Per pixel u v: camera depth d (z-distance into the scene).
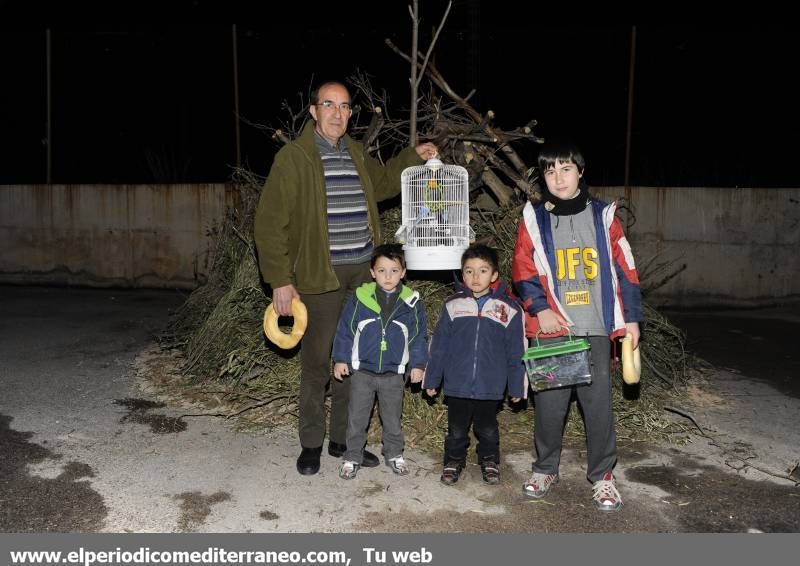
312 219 3.77
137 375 5.57
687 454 4.27
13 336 6.70
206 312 6.09
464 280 3.87
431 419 4.51
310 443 3.96
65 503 3.60
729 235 8.05
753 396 5.28
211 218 8.68
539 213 3.56
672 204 8.06
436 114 5.36
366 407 3.90
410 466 4.06
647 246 8.12
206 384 5.25
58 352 6.19
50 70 9.17
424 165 4.23
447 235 4.21
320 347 3.89
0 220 9.09
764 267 8.07
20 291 8.79
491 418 3.88
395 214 5.23
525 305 3.55
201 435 4.46
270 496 3.69
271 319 3.85
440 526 3.43
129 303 8.16
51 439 4.38
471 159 5.12
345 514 3.53
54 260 9.06
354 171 3.95
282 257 3.74
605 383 3.54
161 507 3.57
